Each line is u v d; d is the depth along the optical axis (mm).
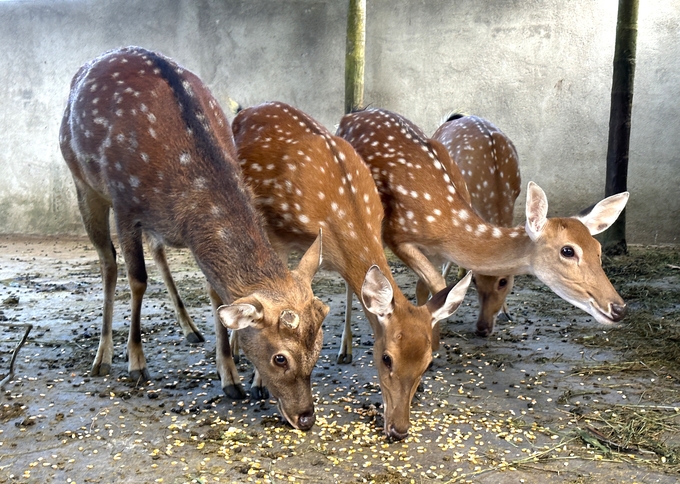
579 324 3205
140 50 2631
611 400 2549
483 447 2297
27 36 5914
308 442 2299
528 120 5387
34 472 2166
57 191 5949
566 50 5270
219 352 2553
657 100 5168
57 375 2652
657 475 2191
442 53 5461
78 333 3033
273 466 2197
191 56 5867
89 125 2566
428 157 2773
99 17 5887
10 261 4570
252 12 5719
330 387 2613
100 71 2613
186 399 2514
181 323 2971
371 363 2803
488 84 5418
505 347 2967
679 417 2447
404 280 3938
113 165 2512
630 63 4430
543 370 2762
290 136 2615
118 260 4559
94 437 2305
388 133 2832
